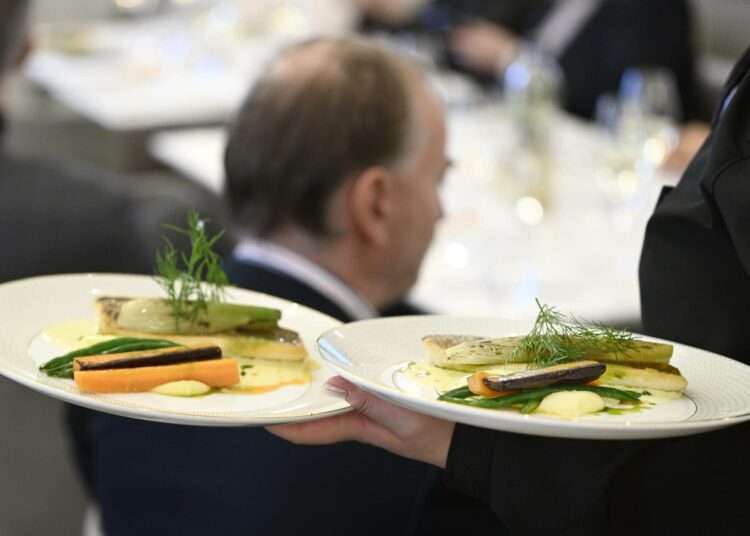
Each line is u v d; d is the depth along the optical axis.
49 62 6.25
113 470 2.12
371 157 2.21
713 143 1.33
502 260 3.52
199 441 2.03
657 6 6.18
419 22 6.97
